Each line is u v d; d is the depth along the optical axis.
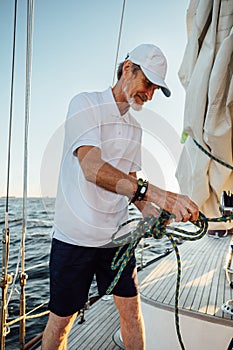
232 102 1.28
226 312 1.68
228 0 1.34
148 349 1.78
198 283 2.15
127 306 1.51
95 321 2.19
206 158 1.44
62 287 1.41
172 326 1.73
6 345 3.14
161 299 1.85
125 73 1.26
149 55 1.20
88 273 1.46
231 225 1.53
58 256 1.42
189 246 3.43
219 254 3.04
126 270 1.50
